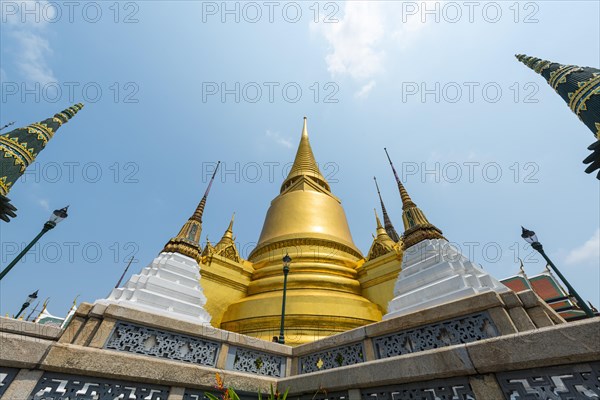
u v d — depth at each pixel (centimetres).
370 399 589
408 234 1177
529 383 436
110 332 677
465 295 695
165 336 735
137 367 627
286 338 1416
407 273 998
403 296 861
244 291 1923
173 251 1255
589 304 1498
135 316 712
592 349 388
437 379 520
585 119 919
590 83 916
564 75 1021
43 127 1205
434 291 793
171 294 1024
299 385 715
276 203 2683
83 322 683
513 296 566
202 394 681
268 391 752
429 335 629
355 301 1602
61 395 551
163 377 640
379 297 1745
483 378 473
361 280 1898
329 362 776
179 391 653
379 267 1858
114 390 601
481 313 579
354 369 627
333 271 1898
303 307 1528
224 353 777
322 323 1473
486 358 472
